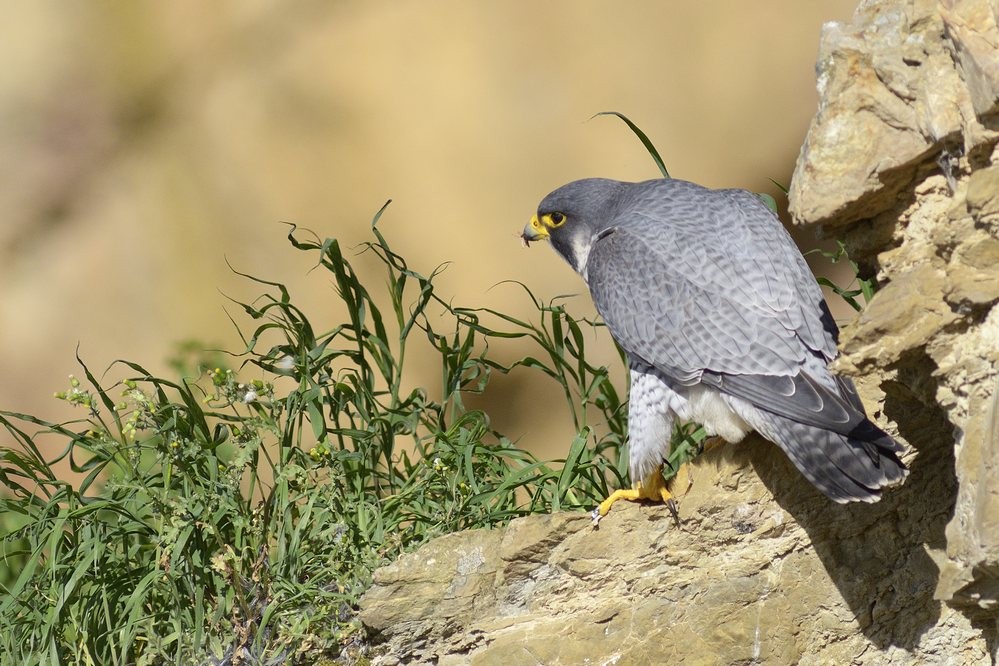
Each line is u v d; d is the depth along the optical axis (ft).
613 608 29.53
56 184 64.64
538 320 60.75
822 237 30.73
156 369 62.69
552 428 61.05
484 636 29.58
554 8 61.00
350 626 29.19
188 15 64.23
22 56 64.54
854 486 26.45
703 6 59.93
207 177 63.82
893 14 28.07
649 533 29.60
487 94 61.26
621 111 60.80
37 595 30.40
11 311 63.46
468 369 35.96
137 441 31.55
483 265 61.11
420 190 61.77
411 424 33.76
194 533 29.89
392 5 62.49
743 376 28.84
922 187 28.02
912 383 26.86
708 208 32.22
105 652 29.19
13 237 64.23
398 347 61.41
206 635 29.14
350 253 62.34
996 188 23.52
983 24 24.90
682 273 30.89
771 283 29.73
